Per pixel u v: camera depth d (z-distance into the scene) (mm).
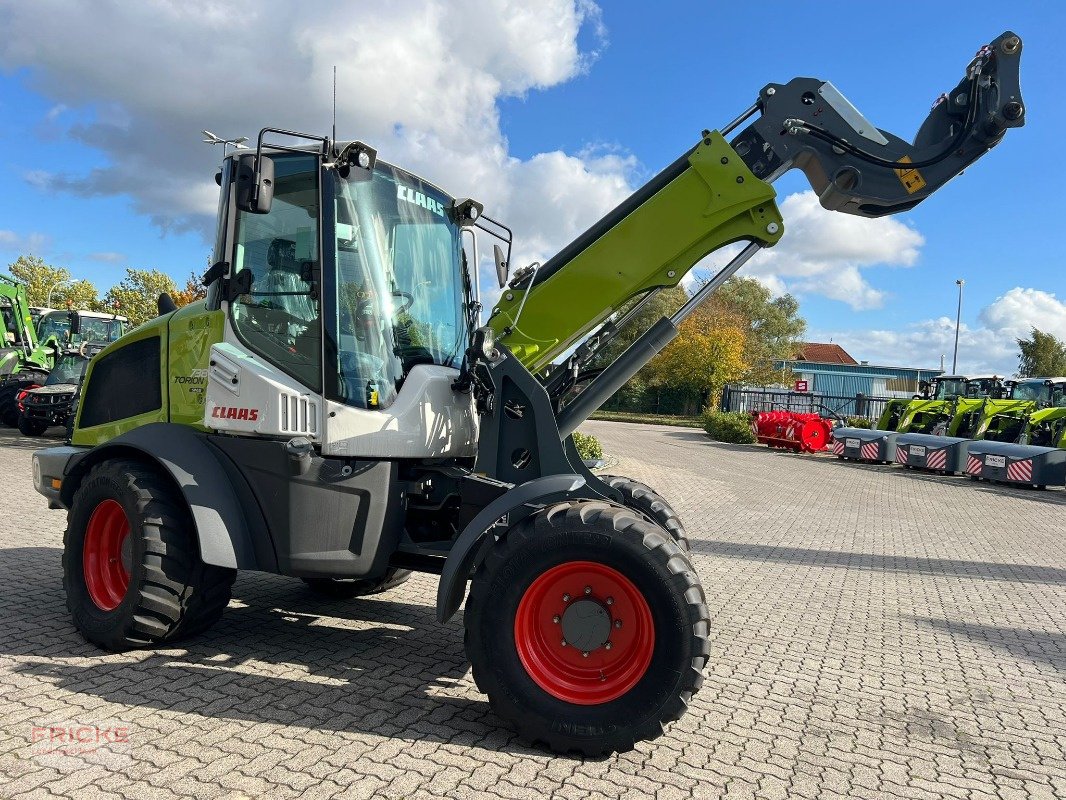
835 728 3797
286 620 5078
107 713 3467
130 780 2879
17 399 16234
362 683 3998
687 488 13859
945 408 21328
